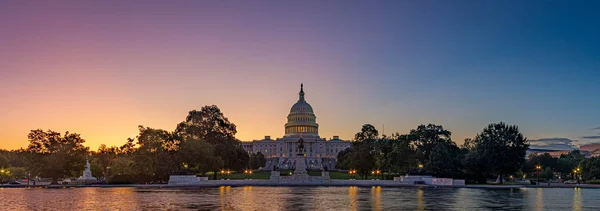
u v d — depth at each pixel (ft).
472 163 454.81
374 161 533.96
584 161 589.32
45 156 454.40
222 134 553.23
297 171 482.69
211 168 479.41
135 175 425.28
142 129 459.73
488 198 253.03
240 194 286.66
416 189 354.33
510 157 449.48
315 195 278.87
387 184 416.26
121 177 419.13
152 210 187.83
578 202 227.40
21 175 542.16
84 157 480.23
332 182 431.84
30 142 460.55
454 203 220.23
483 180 455.63
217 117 563.48
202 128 537.24
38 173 453.17
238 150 567.59
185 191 317.83
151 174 436.35
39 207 201.67
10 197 256.11
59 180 489.67
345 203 220.02
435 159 469.16
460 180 414.41
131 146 514.27
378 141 551.59
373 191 325.42
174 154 470.39
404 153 518.78
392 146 540.11
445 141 640.17
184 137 513.45
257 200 237.45
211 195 274.98
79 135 480.64
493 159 447.83
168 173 441.68
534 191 325.42
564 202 227.40
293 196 269.23
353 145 594.24
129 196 264.72
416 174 455.22
